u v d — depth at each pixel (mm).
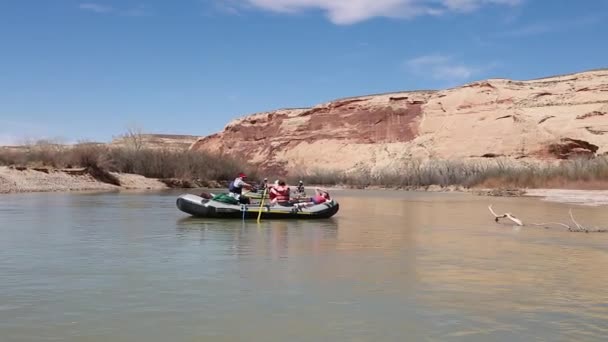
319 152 91000
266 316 7250
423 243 13938
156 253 11930
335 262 11055
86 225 16938
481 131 75875
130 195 33094
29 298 8047
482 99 81625
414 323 7031
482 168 56969
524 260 11516
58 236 14461
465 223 19188
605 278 9758
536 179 47969
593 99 74438
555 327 6930
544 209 26094
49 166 40000
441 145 77812
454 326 6934
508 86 82625
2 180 33719
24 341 6293
